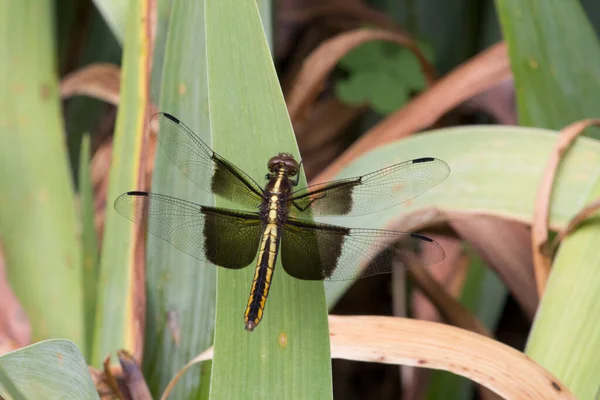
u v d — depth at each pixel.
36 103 0.65
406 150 0.62
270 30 0.63
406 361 0.57
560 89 0.65
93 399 0.56
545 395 0.56
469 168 0.62
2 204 0.64
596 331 0.58
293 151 0.57
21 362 0.55
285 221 0.59
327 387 0.56
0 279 0.64
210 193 0.61
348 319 0.58
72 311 0.64
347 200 0.61
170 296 0.60
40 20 0.65
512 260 0.64
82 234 0.64
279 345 0.56
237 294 0.57
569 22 0.64
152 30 0.60
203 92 0.61
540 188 0.60
